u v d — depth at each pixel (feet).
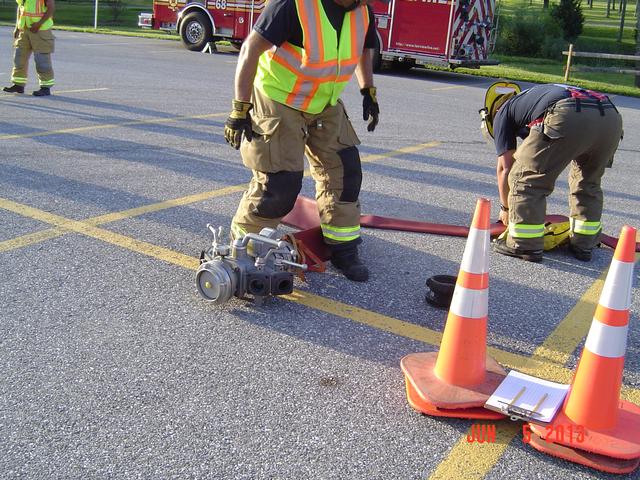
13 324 11.39
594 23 166.30
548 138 14.80
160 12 65.67
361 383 10.31
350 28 12.60
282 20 11.90
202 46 64.03
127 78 43.06
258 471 8.29
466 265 9.61
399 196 21.13
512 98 15.80
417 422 9.42
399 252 15.96
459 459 8.70
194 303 12.54
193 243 15.47
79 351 10.71
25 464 8.21
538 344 11.87
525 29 91.15
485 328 9.77
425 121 35.35
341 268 14.24
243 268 12.36
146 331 11.44
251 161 12.98
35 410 9.22
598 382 8.83
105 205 17.75
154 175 21.08
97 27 88.99
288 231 16.35
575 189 16.24
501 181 16.44
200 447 8.67
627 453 8.49
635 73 63.93
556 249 17.01
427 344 11.60
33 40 33.55
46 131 26.37
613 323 8.73
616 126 15.01
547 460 8.73
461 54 55.93
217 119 31.24
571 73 71.97
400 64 63.05
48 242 14.97
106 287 12.98
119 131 27.30
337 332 11.82
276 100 12.65
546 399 9.43
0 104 31.19
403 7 55.57
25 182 19.22
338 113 13.56
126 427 8.98
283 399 9.78
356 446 8.86
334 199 13.87
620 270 8.69
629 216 20.59
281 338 11.48
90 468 8.20
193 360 10.64
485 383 9.85
